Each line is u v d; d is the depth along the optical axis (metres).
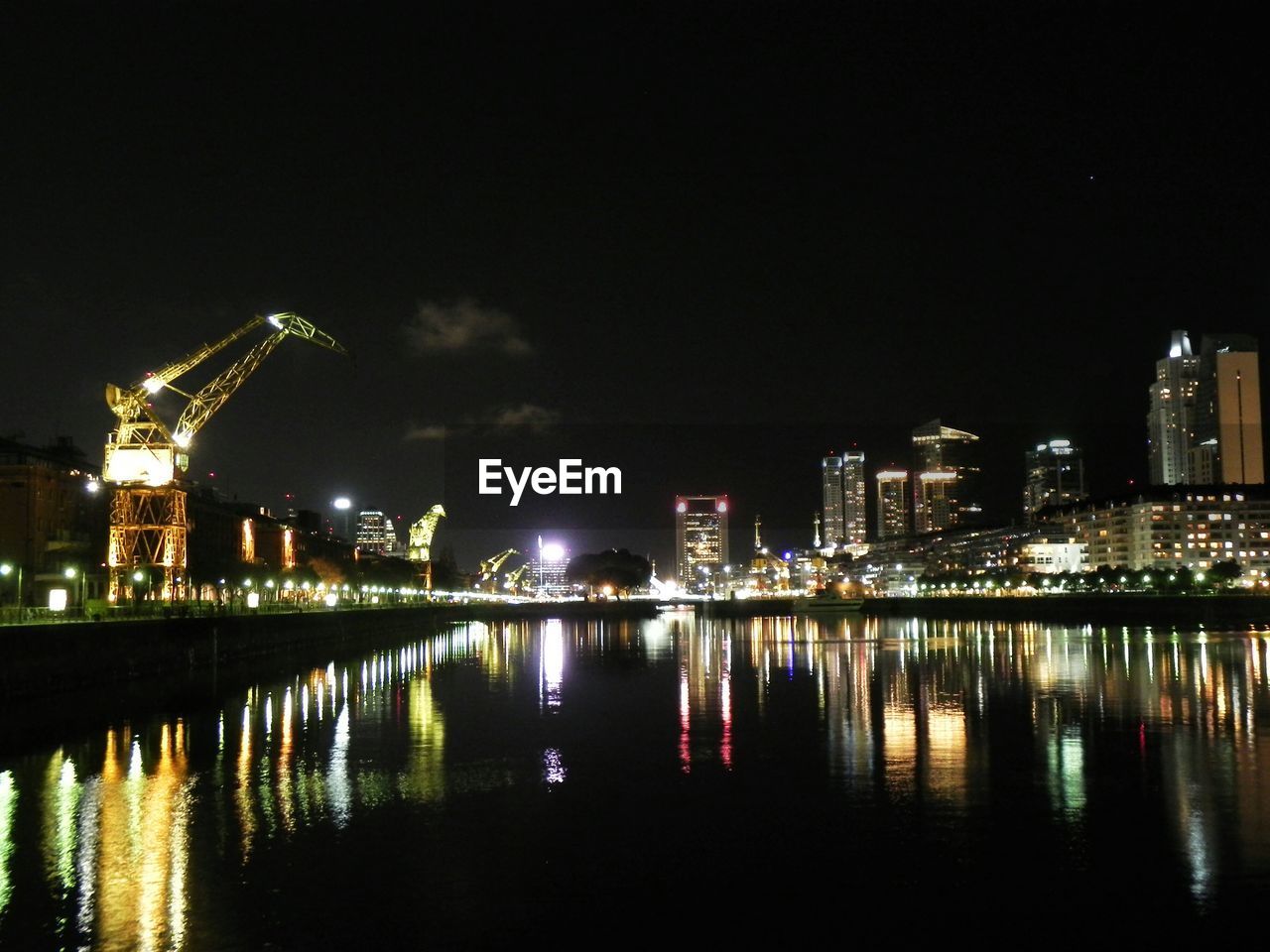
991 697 78.19
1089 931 29.67
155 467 132.62
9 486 144.38
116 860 36.00
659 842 37.97
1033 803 42.75
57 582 140.38
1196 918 30.41
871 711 70.69
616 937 29.52
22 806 43.47
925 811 41.75
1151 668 101.06
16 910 31.31
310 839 38.50
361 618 173.75
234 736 61.66
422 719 68.75
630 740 59.28
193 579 167.88
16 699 67.25
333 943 29.00
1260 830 38.50
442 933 29.73
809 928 30.08
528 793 45.53
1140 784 45.94
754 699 79.12
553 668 112.31
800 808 42.50
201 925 30.16
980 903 31.72
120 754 55.53
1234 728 61.38
